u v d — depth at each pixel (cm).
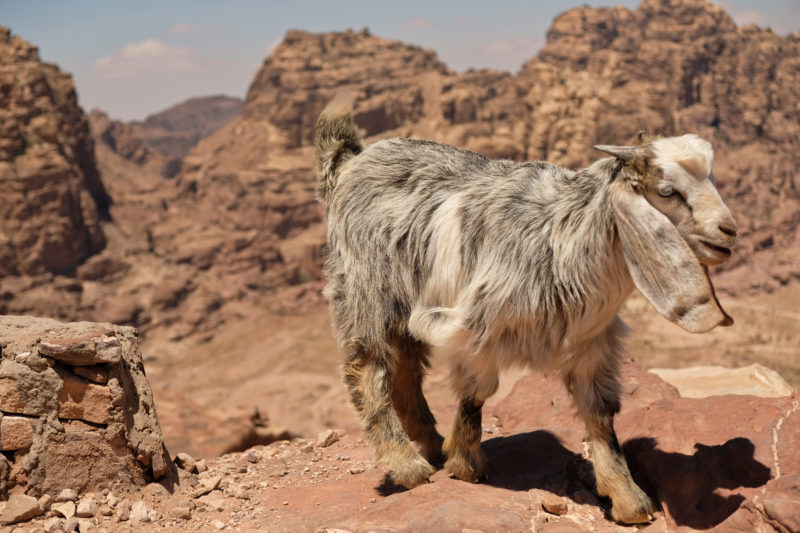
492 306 502
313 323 16900
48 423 565
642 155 441
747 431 554
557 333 503
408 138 604
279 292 18812
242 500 625
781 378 958
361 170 595
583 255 481
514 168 541
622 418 646
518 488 574
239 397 13225
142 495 590
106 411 581
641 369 796
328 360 14688
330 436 823
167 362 15425
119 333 648
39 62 17162
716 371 1005
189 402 2500
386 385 579
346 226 589
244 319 17262
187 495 621
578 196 490
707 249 427
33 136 16075
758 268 17912
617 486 521
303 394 12875
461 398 562
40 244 15712
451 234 529
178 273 18188
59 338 586
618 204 453
